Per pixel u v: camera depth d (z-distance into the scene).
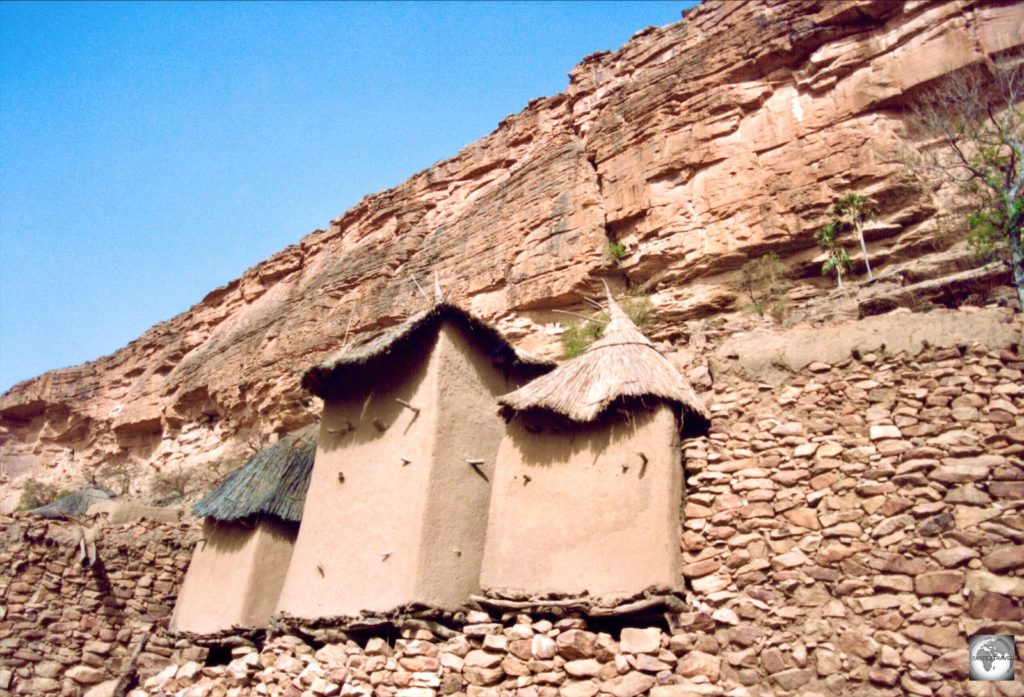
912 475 7.51
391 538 9.95
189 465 43.31
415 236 39.56
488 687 8.11
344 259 43.03
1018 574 6.64
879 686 6.61
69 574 14.46
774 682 6.97
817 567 7.44
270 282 50.53
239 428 42.03
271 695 9.78
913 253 21.70
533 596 8.59
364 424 11.28
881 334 8.73
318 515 11.20
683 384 9.09
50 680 13.50
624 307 25.75
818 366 8.88
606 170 30.44
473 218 35.88
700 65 28.95
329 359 11.61
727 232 25.67
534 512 9.09
